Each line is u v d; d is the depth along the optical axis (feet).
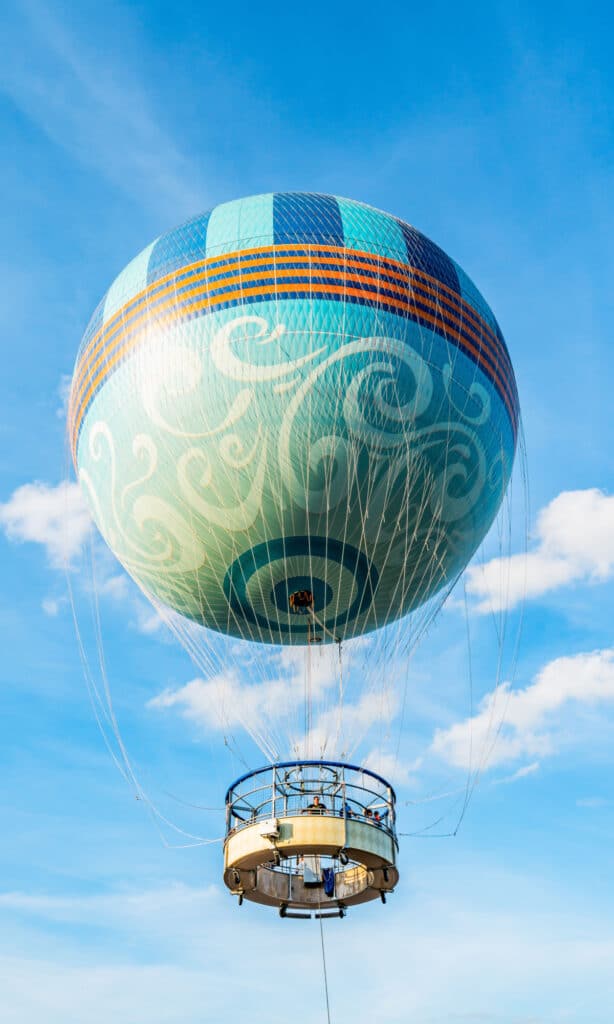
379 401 102.17
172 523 110.42
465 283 113.39
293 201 110.83
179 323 103.81
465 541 119.34
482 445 111.45
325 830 94.99
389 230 109.91
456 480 110.11
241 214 109.09
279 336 100.99
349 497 105.09
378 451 103.24
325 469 103.04
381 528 108.88
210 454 103.35
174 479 106.22
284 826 95.20
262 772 98.94
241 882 100.99
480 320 112.68
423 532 111.75
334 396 100.94
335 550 110.63
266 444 101.76
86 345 113.60
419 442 104.78
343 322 101.81
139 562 118.93
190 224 111.34
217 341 101.71
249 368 100.78
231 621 124.26
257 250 105.09
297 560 111.65
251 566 112.68
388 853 98.32
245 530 108.37
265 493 104.42
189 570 115.65
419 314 105.70
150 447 105.91
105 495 113.29
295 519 106.63
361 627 125.18
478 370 110.52
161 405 103.81
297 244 105.40
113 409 108.17
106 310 111.75
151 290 107.04
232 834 98.48
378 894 104.12
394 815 100.99
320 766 98.73
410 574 117.29
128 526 114.21
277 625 123.24
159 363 103.91
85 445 114.11
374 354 102.01
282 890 104.32
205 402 101.81
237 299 102.73
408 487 106.52
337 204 111.55
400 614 125.90
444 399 106.11
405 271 106.73
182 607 124.26
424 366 104.63
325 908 105.91
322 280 103.09
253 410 100.99
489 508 119.14
